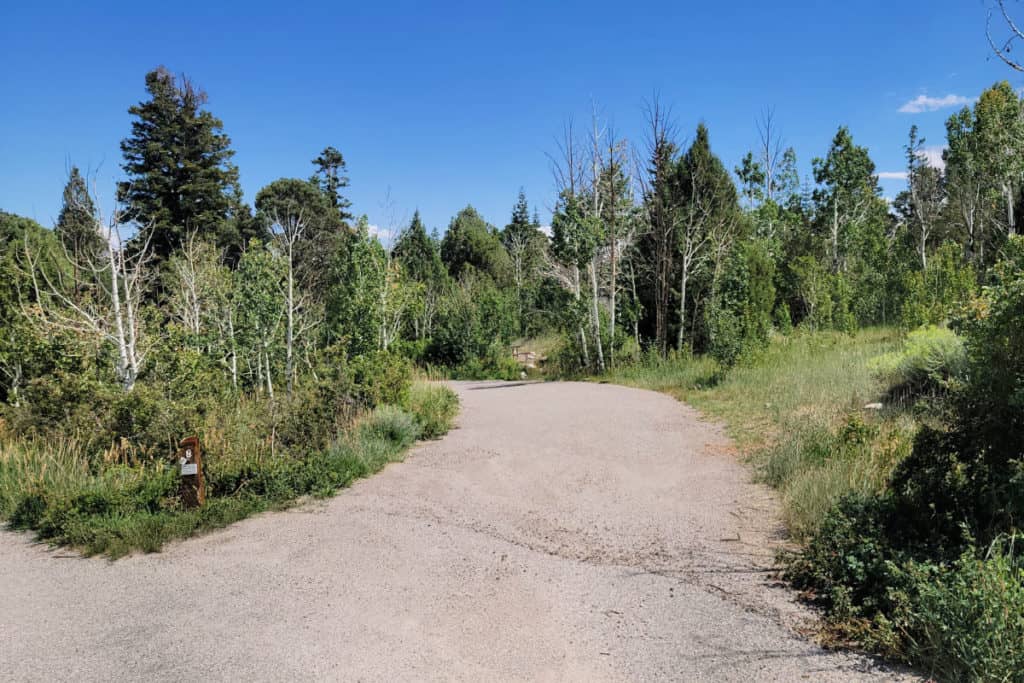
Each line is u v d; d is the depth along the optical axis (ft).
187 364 40.32
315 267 75.87
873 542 15.78
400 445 33.94
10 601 17.65
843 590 14.80
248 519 23.80
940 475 17.28
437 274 122.72
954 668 11.78
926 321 53.67
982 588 11.91
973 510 16.08
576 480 28.04
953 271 58.65
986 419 16.72
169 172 130.82
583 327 75.31
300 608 16.39
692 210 75.87
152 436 29.94
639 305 77.71
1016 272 17.06
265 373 54.29
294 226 55.57
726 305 70.08
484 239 172.96
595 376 71.77
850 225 132.26
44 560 20.75
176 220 128.67
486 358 86.02
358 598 16.88
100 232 42.52
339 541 21.12
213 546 21.20
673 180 82.28
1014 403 15.48
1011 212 74.23
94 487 25.94
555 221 74.69
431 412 41.06
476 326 88.02
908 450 24.66
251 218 142.00
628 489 26.63
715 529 21.71
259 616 16.01
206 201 132.57
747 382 49.62
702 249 76.18
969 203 88.79
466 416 44.78
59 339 41.14
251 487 25.80
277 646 14.44
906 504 17.20
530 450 33.53
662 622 15.23
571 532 21.75
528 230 175.01
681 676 12.78
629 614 15.70
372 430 34.50
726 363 55.57
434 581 17.89
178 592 17.72
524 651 14.03
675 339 76.89
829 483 22.40
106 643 14.94
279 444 30.22
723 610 15.70
